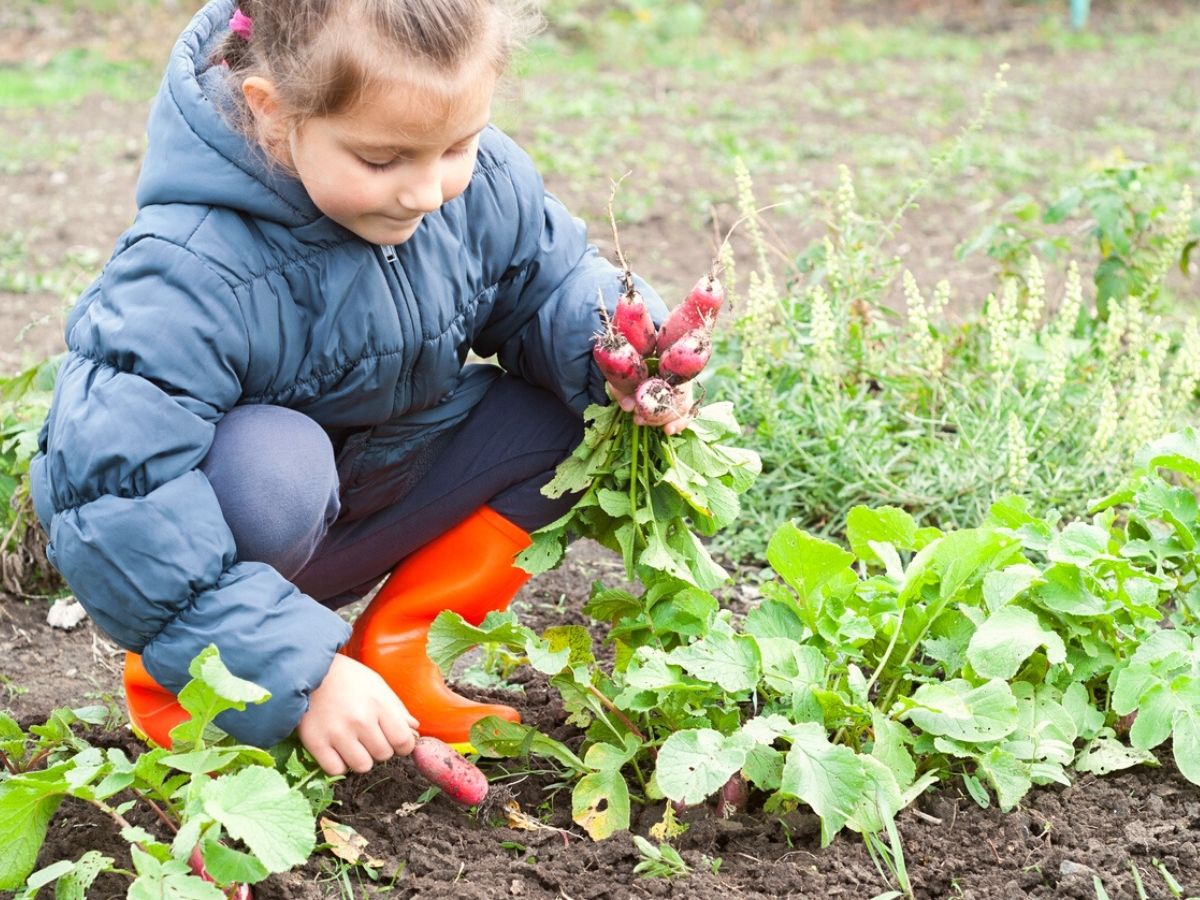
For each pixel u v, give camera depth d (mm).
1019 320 3977
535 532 2314
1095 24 10750
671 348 2158
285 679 1985
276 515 2088
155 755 1931
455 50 1904
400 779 2350
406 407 2354
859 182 6453
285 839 1797
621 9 10625
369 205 2008
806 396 3574
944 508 3309
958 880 2125
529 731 2260
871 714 2221
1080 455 3414
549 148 7062
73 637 3039
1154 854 2182
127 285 2041
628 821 2195
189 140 2088
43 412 3502
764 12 10883
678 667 2225
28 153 7020
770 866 2135
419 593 2457
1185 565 2602
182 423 2010
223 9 2227
